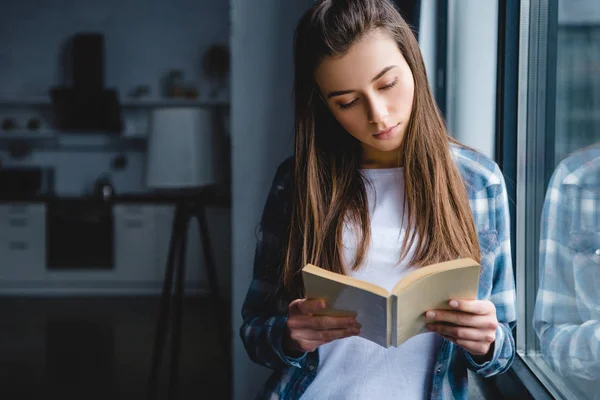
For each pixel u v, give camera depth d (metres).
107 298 5.56
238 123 1.99
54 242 5.70
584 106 1.10
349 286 0.81
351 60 0.88
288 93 1.98
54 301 5.43
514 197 1.39
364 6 0.90
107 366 3.54
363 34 0.88
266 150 2.00
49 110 6.51
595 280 1.05
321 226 1.00
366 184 1.02
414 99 0.95
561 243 1.17
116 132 6.37
